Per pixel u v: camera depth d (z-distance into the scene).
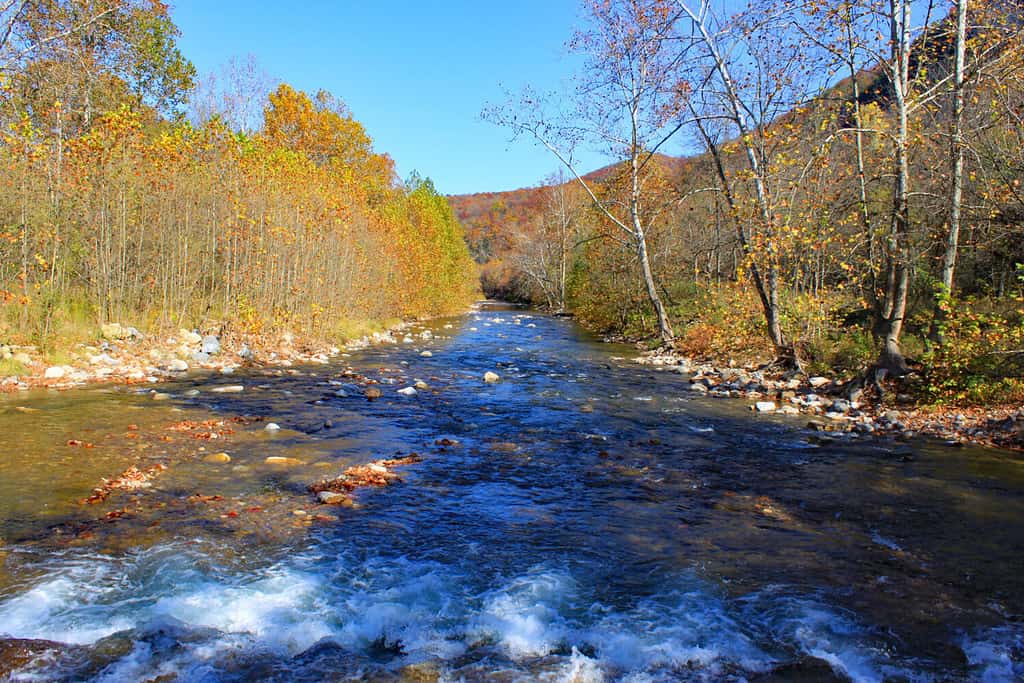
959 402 11.10
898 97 12.74
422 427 10.09
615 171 27.12
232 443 8.55
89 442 8.19
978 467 8.29
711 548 5.75
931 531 6.18
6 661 3.73
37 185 13.04
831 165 15.80
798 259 16.11
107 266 14.46
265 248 17.78
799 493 7.28
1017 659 4.06
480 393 13.41
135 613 4.36
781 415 11.63
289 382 13.49
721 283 23.36
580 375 16.53
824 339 16.39
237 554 5.31
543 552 5.61
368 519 6.20
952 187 12.25
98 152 14.41
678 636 4.29
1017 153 10.90
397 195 42.94
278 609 4.50
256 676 3.71
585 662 3.97
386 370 16.14
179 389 11.98
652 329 26.52
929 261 14.34
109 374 12.60
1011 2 11.75
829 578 5.18
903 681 3.83
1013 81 11.50
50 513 5.92
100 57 18.36
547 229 56.53
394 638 4.22
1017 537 6.04
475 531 6.03
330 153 42.78
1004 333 10.95
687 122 17.95
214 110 35.06
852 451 9.10
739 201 16.95
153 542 5.43
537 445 9.25
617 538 5.95
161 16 20.64
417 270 34.53
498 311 53.44
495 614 4.54
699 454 8.91
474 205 134.25
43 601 4.43
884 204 14.73
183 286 16.30
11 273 13.03
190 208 16.20
